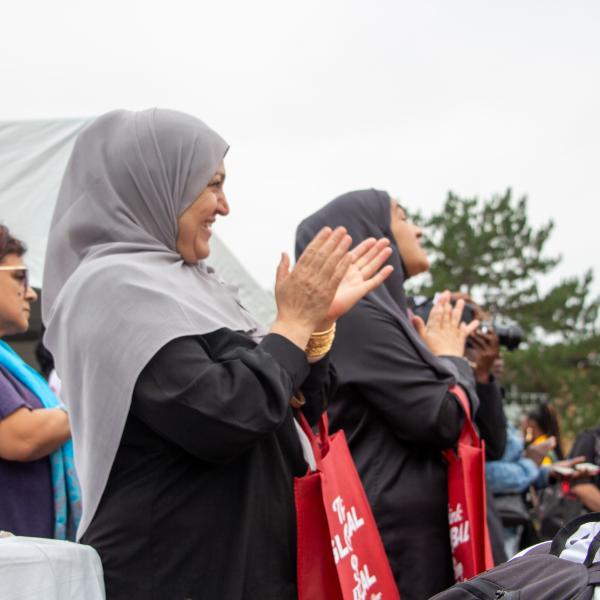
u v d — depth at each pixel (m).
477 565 2.61
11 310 2.64
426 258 3.29
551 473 4.89
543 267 29.25
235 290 2.21
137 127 2.08
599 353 26.00
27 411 2.37
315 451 2.06
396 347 2.78
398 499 2.71
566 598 1.24
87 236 2.05
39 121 4.37
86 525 1.83
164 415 1.73
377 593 2.05
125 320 1.79
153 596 1.75
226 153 2.15
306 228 3.21
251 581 1.80
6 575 1.50
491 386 3.52
